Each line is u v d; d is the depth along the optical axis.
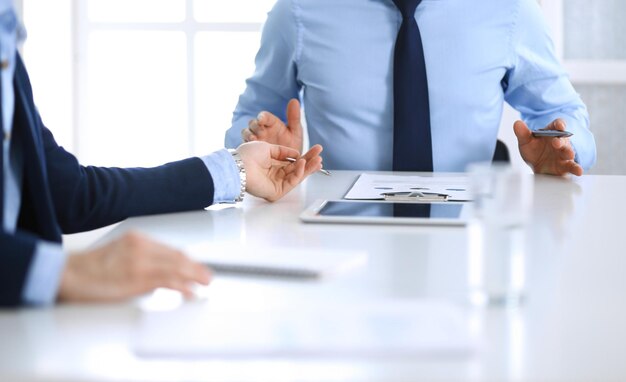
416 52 2.36
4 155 1.06
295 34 2.49
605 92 4.09
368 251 1.07
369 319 0.74
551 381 0.62
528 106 2.56
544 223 1.29
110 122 4.39
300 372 0.63
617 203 1.51
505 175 0.84
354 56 2.44
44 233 1.17
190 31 4.34
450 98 2.43
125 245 0.84
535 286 0.89
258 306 0.80
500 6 2.45
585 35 4.04
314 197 1.65
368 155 2.44
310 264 0.94
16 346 0.69
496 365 0.65
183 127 4.39
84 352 0.67
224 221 1.35
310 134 2.53
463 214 1.34
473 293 0.84
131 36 4.35
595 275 0.94
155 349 0.66
